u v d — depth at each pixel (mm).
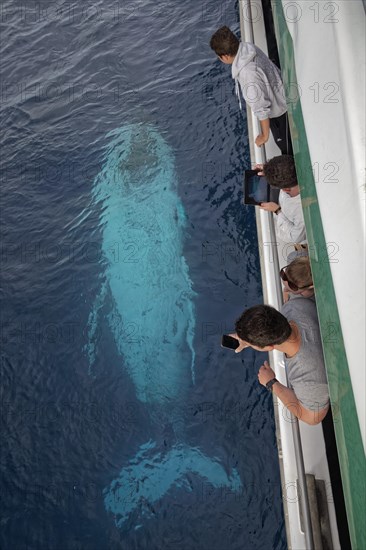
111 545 7000
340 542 4492
